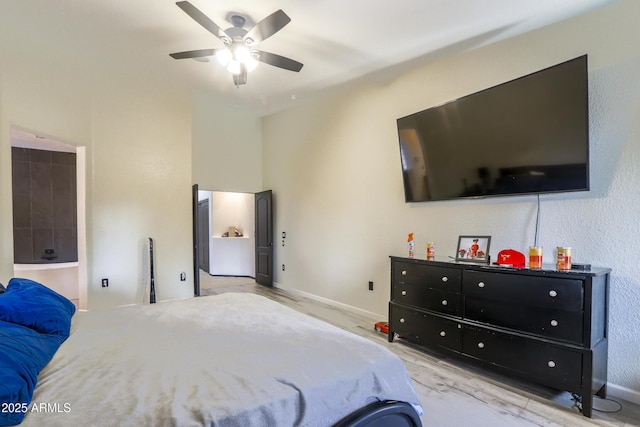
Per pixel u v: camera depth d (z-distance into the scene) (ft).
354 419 4.35
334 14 9.36
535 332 7.82
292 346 5.34
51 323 5.48
